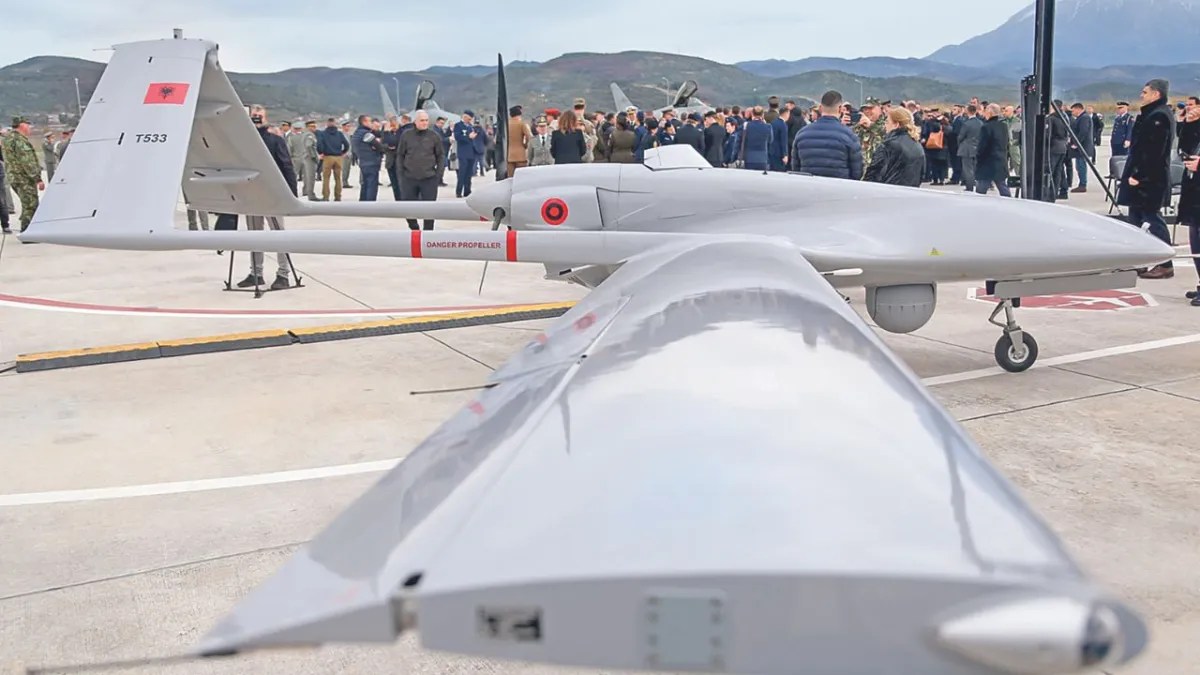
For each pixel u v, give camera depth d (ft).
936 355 21.65
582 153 45.09
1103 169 73.56
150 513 13.20
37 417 17.63
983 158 47.01
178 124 17.06
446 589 3.15
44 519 12.98
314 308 27.81
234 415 17.69
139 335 24.18
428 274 34.50
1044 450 15.26
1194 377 19.47
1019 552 3.17
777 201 19.15
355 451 15.74
